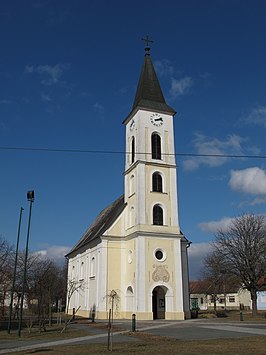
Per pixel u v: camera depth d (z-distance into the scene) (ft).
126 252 154.71
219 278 201.26
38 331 104.47
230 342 69.26
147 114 161.99
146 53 179.73
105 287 149.89
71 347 67.46
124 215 159.84
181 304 142.31
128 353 57.52
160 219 151.23
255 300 166.50
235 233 173.78
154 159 157.17
